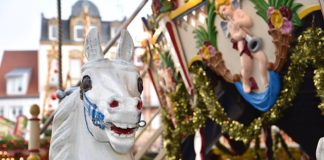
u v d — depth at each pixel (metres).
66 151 2.86
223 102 5.07
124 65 2.78
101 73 2.73
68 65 43.22
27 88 49.69
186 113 5.81
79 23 44.25
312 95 4.46
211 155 8.27
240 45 4.53
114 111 2.57
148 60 6.28
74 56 43.34
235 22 4.48
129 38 2.92
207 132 5.46
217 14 4.64
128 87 2.71
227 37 4.65
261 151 8.55
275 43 4.30
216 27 4.73
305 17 4.08
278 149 8.90
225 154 8.26
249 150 8.32
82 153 2.80
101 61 2.78
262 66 4.45
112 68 2.76
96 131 2.72
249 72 4.57
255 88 4.61
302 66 4.29
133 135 2.62
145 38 5.95
